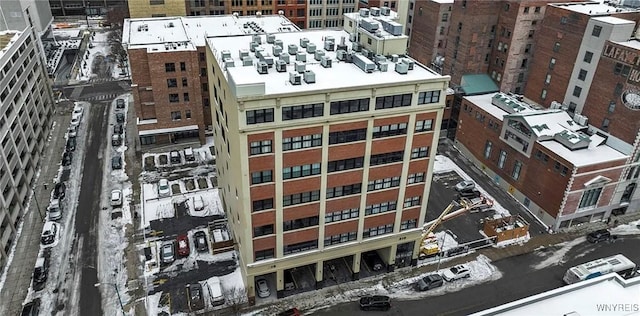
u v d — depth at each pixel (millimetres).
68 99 116750
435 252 68125
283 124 48438
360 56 57281
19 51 84438
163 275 63438
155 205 77750
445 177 88562
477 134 91250
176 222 73875
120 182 83938
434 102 54062
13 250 67188
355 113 50969
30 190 79438
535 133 75438
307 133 50219
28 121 84438
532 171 77688
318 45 65500
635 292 44219
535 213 78250
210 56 61594
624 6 86188
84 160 90375
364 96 50344
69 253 66938
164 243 68125
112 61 143000
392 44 59844
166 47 88938
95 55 148000
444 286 63188
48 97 102562
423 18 111125
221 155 66000
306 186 53344
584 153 72562
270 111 47469
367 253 68188
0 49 82688
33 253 66812
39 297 59688
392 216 60312
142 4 110250
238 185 53219
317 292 61656
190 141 98000
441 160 94625
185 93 91688
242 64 55875
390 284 63375
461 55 96812
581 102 79938
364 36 63375
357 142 52844
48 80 105312
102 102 115938
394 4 127750
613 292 44125
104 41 160875
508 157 83250
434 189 84688
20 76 83188
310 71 50656
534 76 90312
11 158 72125
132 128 102938
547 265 67500
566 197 71188
